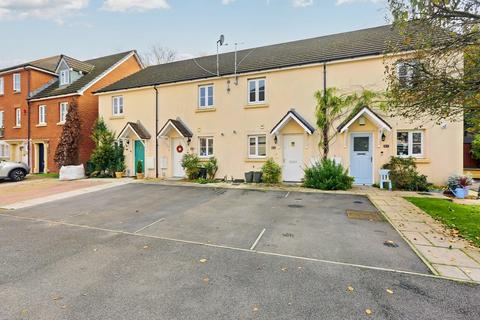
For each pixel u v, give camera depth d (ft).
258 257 15.58
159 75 59.57
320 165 39.29
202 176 48.44
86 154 62.75
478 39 17.02
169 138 53.26
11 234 20.74
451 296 11.27
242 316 10.08
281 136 44.24
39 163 71.20
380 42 42.09
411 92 19.13
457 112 19.47
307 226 21.42
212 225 22.21
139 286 12.40
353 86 40.14
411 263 14.46
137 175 53.83
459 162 35.63
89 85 63.57
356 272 13.52
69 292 11.97
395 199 30.27
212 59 60.80
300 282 12.57
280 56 49.39
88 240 19.04
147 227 22.03
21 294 11.86
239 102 47.21
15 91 74.28
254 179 44.57
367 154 39.65
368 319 9.84
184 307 10.68
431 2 17.03
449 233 19.08
